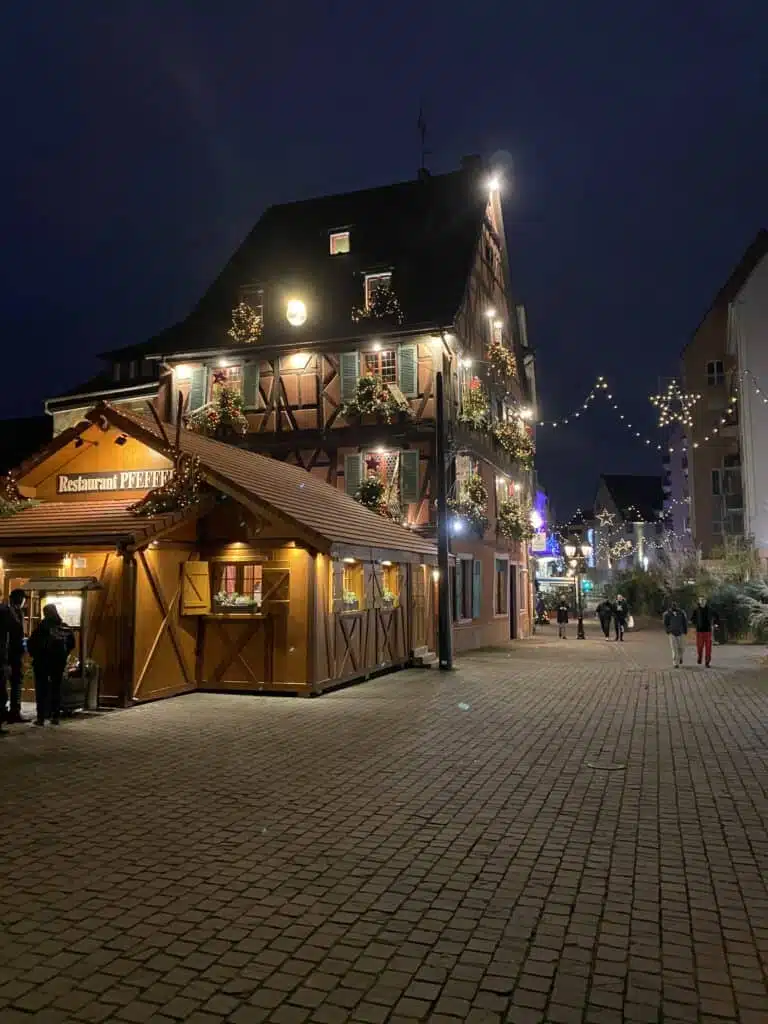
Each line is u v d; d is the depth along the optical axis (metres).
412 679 16.17
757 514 33.47
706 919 4.61
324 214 28.81
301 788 7.48
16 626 10.78
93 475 14.83
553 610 49.44
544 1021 3.56
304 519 13.93
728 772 8.12
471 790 7.41
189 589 13.85
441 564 18.31
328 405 23.50
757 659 20.52
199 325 26.36
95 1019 3.57
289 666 13.70
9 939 4.37
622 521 79.06
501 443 27.64
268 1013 3.62
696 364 45.84
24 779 7.84
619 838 6.04
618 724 10.84
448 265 24.83
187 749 9.23
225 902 4.85
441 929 4.46
